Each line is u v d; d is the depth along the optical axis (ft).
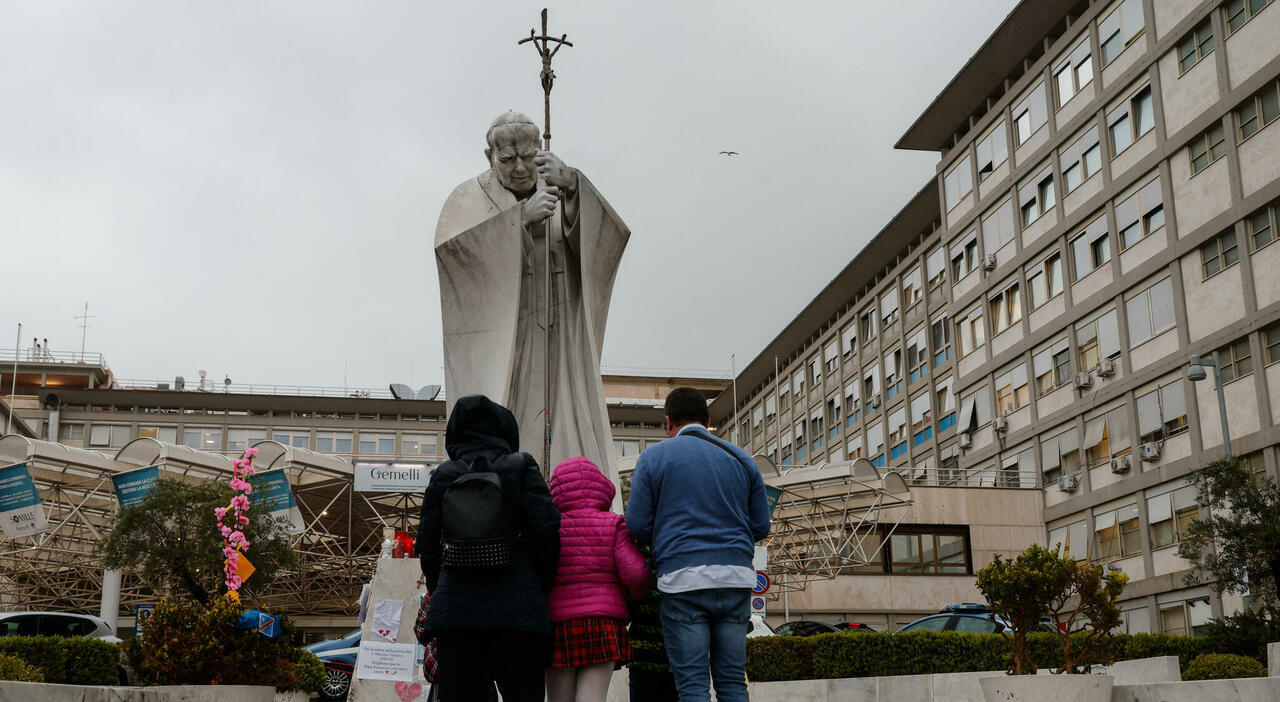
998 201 159.53
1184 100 124.67
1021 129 155.33
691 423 21.86
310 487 121.39
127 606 145.18
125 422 259.39
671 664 19.88
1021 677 32.30
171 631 34.40
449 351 39.68
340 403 265.13
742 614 20.24
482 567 18.81
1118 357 134.21
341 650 64.95
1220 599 115.44
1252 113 115.85
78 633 67.62
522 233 39.65
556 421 39.68
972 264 165.89
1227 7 119.55
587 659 20.22
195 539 99.45
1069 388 142.82
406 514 122.72
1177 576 122.11
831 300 214.07
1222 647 59.57
